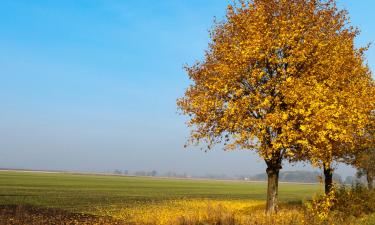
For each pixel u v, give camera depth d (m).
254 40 23.53
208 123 25.47
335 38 27.05
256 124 23.00
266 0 25.84
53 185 80.62
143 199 55.38
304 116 22.19
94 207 39.94
